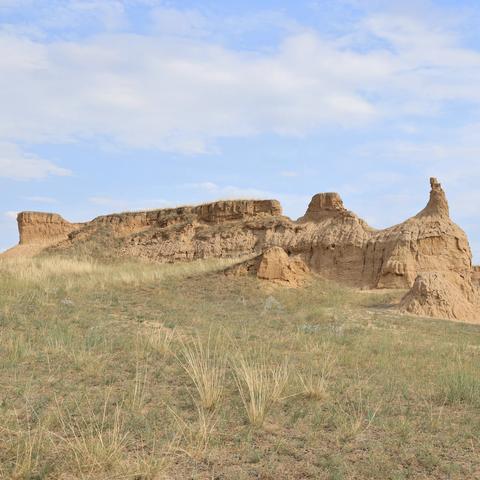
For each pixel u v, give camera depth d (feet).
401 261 127.13
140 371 34.86
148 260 184.14
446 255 128.98
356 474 20.79
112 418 25.64
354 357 42.47
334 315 70.44
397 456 22.67
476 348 53.98
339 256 144.15
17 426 24.16
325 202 164.96
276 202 185.68
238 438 23.89
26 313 55.57
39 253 217.15
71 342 41.14
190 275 104.22
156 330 50.26
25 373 33.27
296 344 47.32
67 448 21.77
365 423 26.78
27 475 19.38
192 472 20.49
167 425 25.03
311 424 26.21
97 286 86.63
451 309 82.64
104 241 206.08
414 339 55.98
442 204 136.77
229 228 179.73
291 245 157.28
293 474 20.68
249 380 29.43
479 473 21.39
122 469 20.15
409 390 33.68
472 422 27.55
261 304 80.84
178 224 197.26
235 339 48.08
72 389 30.35
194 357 38.24
